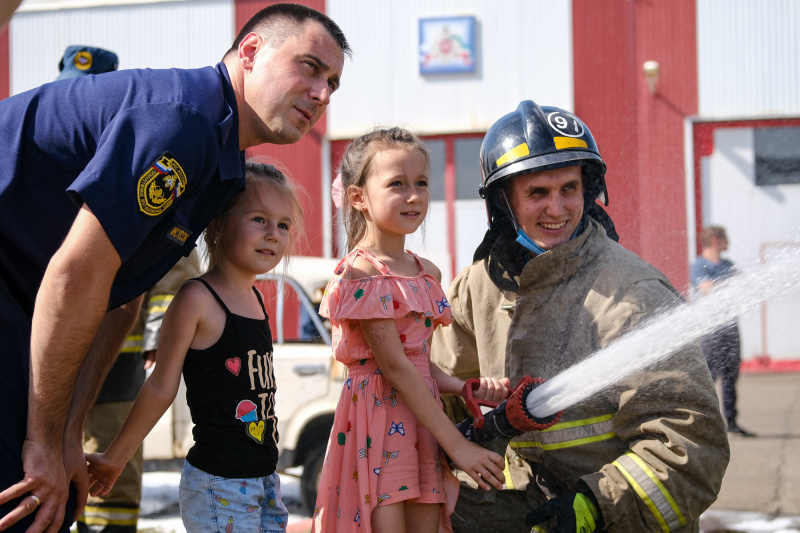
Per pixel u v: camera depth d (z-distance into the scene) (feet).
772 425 24.07
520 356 8.05
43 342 6.01
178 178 6.15
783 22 39.01
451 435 7.13
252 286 8.27
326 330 15.49
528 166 7.89
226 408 7.56
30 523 6.23
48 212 6.43
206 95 6.53
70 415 7.09
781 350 36.37
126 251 5.99
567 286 7.91
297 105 6.97
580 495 7.06
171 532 14.47
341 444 7.70
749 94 39.34
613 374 6.98
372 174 7.79
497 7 40.68
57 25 44.32
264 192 7.88
